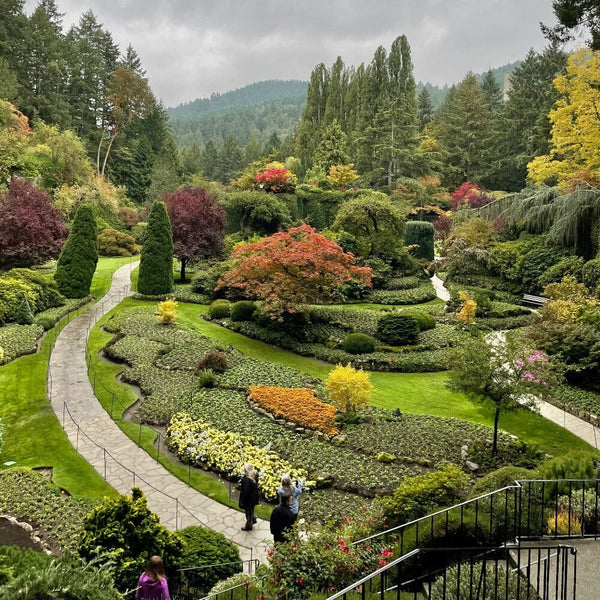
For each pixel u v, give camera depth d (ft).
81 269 92.89
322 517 33.30
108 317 84.02
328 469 38.93
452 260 106.32
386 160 198.18
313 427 45.42
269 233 147.33
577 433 47.39
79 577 15.78
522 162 184.34
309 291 73.77
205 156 351.67
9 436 44.29
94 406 51.47
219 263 102.94
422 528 24.04
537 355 41.57
